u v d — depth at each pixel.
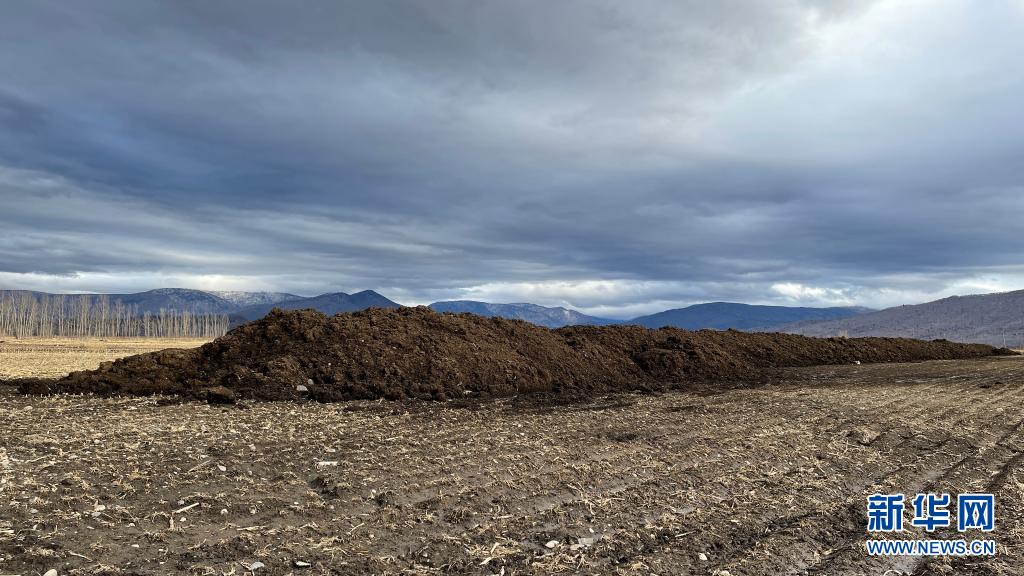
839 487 7.34
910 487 7.43
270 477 7.07
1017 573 5.03
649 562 4.97
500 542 5.32
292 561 4.75
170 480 6.66
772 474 7.76
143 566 4.52
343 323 17.66
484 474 7.41
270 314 17.97
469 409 12.98
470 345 17.92
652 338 24.94
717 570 4.88
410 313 19.88
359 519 5.77
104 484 6.37
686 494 6.83
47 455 7.47
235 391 13.97
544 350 19.58
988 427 11.24
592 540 5.46
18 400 12.83
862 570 5.04
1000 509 6.62
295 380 14.71
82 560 4.53
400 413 12.16
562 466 7.87
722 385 18.67
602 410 13.00
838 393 16.20
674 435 10.05
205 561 4.66
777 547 5.36
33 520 5.22
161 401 12.71
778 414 12.39
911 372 22.70
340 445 8.80
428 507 6.14
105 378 14.59
